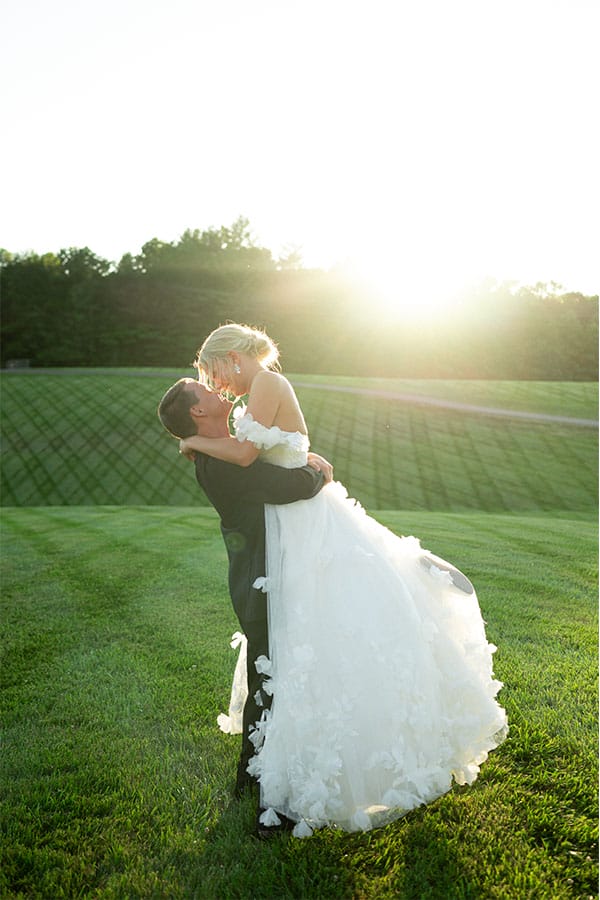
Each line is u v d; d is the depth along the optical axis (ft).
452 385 144.56
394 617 7.61
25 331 244.42
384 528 8.77
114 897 6.79
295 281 256.73
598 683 11.87
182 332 247.70
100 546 28.02
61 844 7.65
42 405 120.67
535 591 19.21
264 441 7.74
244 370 8.45
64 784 8.87
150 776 8.99
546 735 9.81
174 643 14.66
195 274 251.19
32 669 13.28
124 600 18.61
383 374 247.29
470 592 8.34
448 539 29.27
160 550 26.86
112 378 146.82
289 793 7.55
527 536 31.53
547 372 241.76
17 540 30.14
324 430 107.65
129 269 273.75
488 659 8.36
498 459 94.32
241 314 249.34
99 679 12.60
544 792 8.41
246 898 6.73
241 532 8.05
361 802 7.29
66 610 17.63
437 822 7.85
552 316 246.88
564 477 86.48
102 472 90.33
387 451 97.91
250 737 7.88
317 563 7.78
